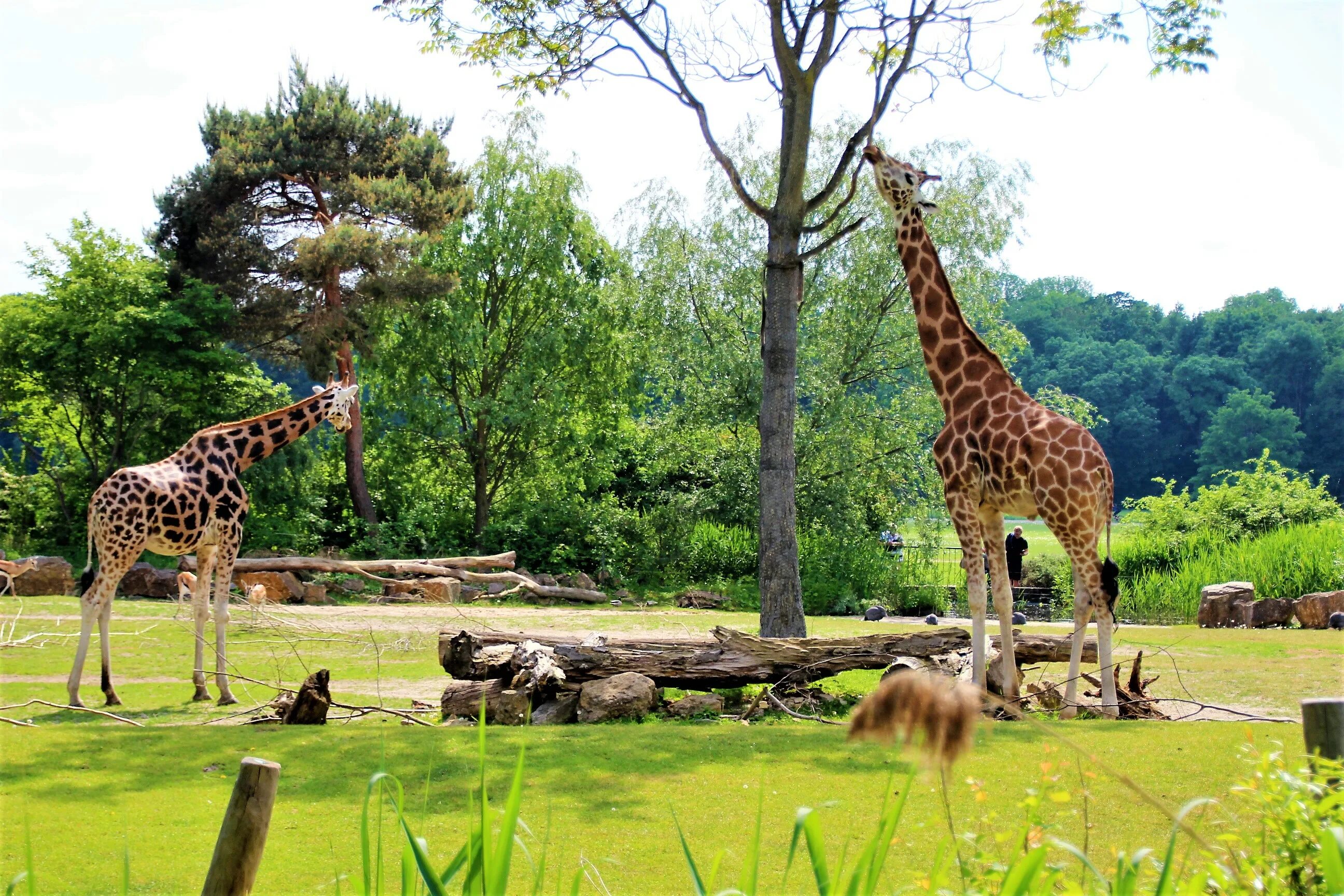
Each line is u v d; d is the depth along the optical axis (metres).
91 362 28.95
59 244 29.66
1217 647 16.67
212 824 6.59
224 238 30.06
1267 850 4.33
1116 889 3.25
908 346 31.41
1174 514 30.77
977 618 10.91
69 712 10.84
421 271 30.89
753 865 3.03
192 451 12.17
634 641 11.60
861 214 31.28
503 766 7.96
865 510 31.95
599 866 5.82
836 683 12.85
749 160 31.55
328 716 10.79
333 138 31.75
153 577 22.22
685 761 8.16
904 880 5.43
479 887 3.23
